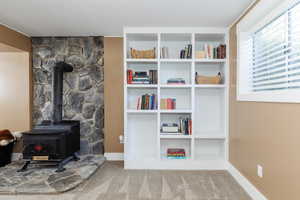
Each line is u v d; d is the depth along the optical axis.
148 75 3.56
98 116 3.73
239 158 2.73
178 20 2.93
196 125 3.60
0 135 3.29
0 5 2.43
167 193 2.43
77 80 3.70
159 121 3.27
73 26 3.19
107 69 3.67
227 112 3.21
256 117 2.24
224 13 2.68
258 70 2.41
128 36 3.39
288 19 1.83
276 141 1.86
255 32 2.52
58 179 2.72
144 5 2.44
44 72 3.73
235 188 2.57
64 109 3.70
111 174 3.03
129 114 3.64
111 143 3.69
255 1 2.29
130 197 2.33
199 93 3.60
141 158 3.31
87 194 2.39
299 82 1.67
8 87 3.66
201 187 2.59
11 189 2.42
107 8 2.53
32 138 2.96
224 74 3.29
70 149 3.23
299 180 1.55
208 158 3.33
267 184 2.01
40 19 2.89
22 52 3.64
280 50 1.97
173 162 3.25
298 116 1.56
